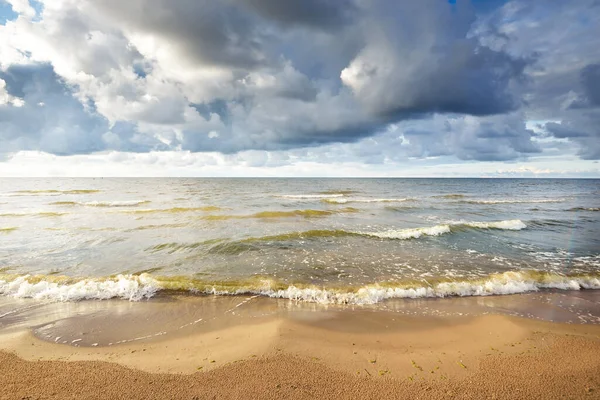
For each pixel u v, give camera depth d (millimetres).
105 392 4266
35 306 7703
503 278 9523
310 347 5672
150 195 43781
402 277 9867
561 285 9211
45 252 12617
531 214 25453
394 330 6469
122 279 9203
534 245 14227
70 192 48094
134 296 8352
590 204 34719
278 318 7035
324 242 14430
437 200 38406
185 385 4445
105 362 5113
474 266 11055
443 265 11164
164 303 7938
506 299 8305
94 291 8531
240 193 49625
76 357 5328
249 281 9344
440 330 6477
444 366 5035
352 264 11242
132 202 32406
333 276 10008
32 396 4164
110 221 20422
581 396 4176
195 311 7449
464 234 16516
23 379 4578
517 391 4301
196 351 5543
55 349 5629
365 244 14172
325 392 4281
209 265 11055
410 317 7148
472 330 6469
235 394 4223
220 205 31000
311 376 4695
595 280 9523
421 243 14477
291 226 18922
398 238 15531
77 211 25469
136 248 13266
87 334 6266
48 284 8914
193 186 71125
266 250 13047
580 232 17281
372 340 5996
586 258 12102
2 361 5125
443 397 4172
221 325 6684
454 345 5812
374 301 8148
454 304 7977
